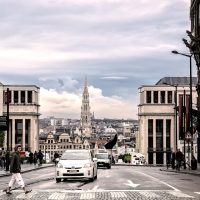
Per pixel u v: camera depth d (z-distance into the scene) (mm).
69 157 30250
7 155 46750
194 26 66250
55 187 24984
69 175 29016
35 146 145375
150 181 29766
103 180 30922
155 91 145875
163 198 18766
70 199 18438
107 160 62406
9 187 21203
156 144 145500
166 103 144750
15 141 144625
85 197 19141
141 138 146125
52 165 72625
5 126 47531
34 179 33750
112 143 152500
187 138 51375
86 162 29516
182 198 18781
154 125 145250
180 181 30484
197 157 64688
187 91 141375
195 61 64375
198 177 36531
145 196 19562
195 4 63781
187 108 51500
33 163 78000
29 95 146000
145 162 134750
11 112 143875
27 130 145750
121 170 53188
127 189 23375
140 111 147875
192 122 52125
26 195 20219
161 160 144500
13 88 144625
